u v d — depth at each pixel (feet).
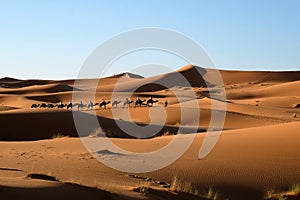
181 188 52.54
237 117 197.57
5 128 152.46
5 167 57.93
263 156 71.82
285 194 54.85
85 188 40.55
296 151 73.26
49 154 76.69
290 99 353.51
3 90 525.75
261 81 617.21
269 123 189.67
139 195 44.27
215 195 51.57
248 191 55.72
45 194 35.29
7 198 31.94
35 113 165.58
